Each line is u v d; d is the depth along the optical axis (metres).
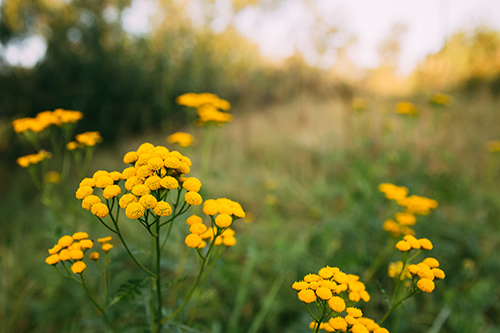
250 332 2.62
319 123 7.33
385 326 2.58
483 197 4.30
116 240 3.35
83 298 2.82
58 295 3.03
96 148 9.02
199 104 3.54
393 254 3.15
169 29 9.59
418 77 7.98
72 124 2.92
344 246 3.41
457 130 6.20
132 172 1.50
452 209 4.05
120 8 9.41
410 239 1.64
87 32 9.62
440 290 3.03
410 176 4.49
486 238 3.64
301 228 4.14
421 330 2.67
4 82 8.87
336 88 9.21
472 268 3.08
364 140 5.00
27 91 9.06
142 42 9.99
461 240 3.60
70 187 5.67
